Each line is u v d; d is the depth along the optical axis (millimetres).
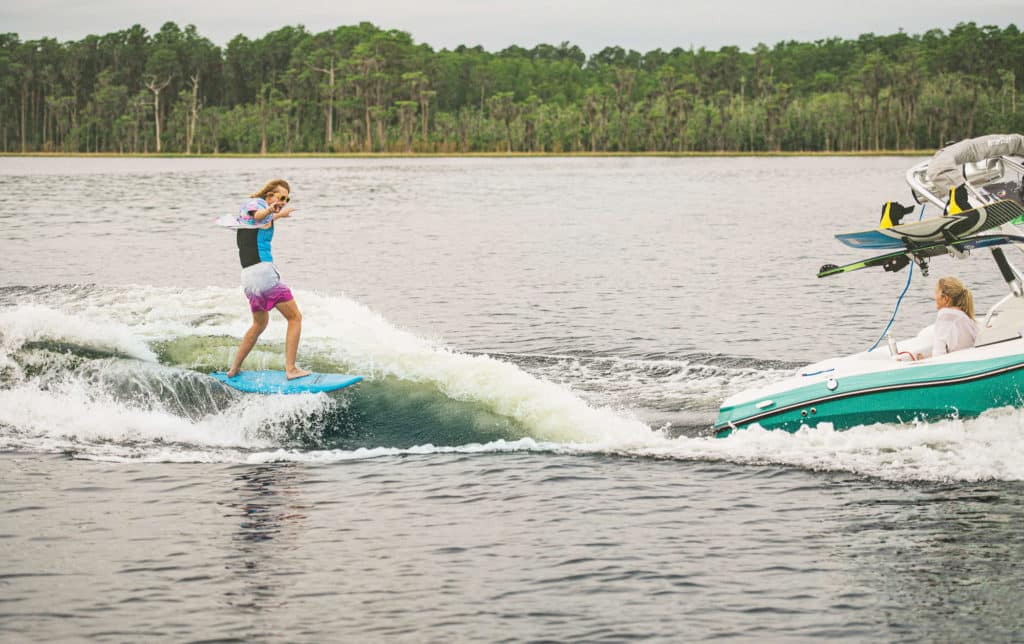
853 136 180000
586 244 31422
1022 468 9266
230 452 10453
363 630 6711
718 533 8195
